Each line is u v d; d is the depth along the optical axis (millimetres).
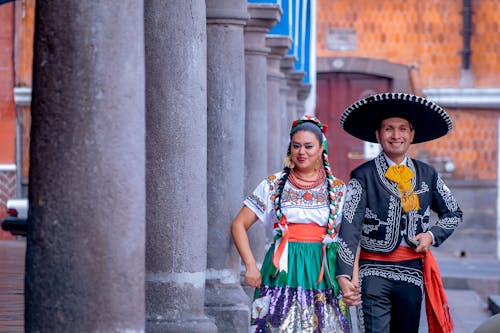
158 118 10805
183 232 10922
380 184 9672
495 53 39406
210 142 14102
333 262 9617
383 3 39688
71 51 7230
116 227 7320
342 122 10242
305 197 9664
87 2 7230
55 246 7258
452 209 9891
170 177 10844
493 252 38969
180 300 10969
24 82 33969
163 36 10781
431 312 9797
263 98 18328
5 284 17734
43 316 7312
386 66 39688
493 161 39281
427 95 39469
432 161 39219
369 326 9656
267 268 9680
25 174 34031
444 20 39500
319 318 9531
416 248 9609
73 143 7230
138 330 7512
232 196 14148
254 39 18188
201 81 10969
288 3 21938
